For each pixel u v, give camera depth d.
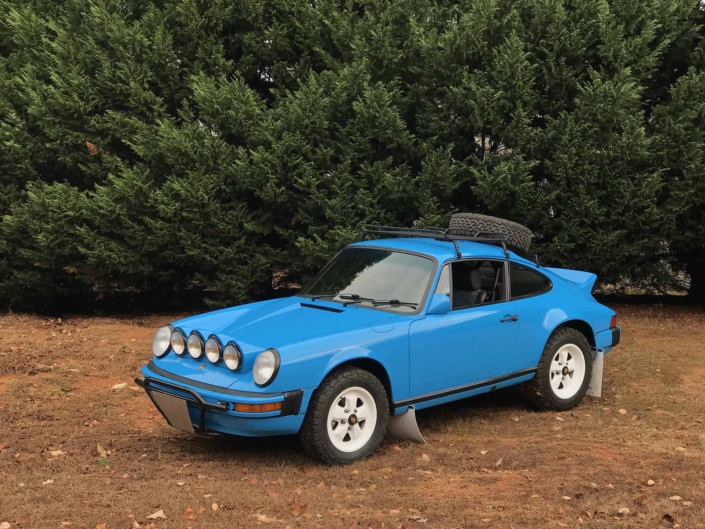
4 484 4.95
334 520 4.38
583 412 6.98
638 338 10.48
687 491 4.84
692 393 7.69
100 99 11.36
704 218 11.40
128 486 4.94
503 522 4.34
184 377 5.43
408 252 6.45
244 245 11.31
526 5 11.48
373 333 5.52
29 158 11.41
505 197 10.66
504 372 6.48
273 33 11.87
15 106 11.63
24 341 9.55
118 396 7.37
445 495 4.80
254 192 11.23
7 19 12.01
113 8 12.05
